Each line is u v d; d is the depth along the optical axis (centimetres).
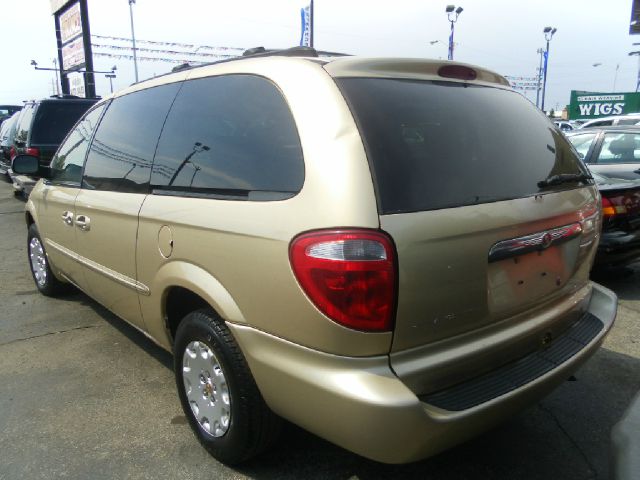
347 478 254
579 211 262
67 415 308
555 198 249
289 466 263
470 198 214
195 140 265
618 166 609
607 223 487
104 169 343
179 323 295
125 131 330
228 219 227
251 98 241
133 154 312
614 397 323
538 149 262
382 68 230
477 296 211
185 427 296
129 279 307
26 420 303
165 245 266
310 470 260
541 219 235
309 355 201
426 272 195
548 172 256
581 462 265
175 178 271
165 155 284
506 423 298
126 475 256
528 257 233
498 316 222
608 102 3183
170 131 285
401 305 191
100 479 254
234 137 242
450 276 201
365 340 191
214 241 232
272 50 266
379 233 188
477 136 236
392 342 193
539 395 228
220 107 256
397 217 192
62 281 495
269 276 208
